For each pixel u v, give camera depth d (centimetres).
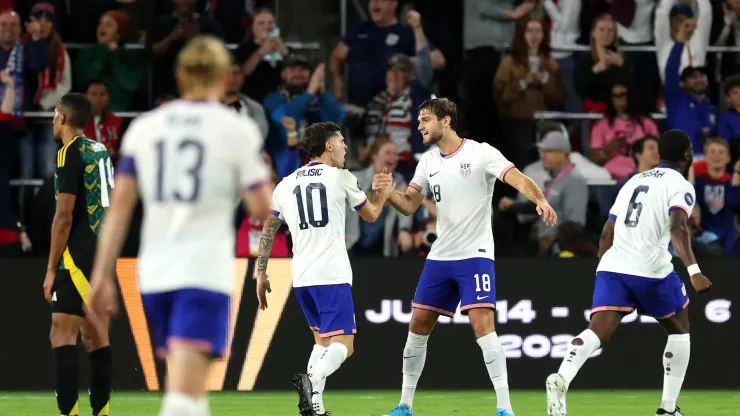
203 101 1445
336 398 3388
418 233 4038
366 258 3631
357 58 4400
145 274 1404
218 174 1400
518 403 3241
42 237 3975
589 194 4247
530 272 3662
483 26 4534
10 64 4156
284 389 3581
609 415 2967
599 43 4419
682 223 2459
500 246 4131
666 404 2625
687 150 2558
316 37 4612
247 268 3612
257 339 3594
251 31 4369
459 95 4478
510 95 4391
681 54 4481
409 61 4303
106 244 1389
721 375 3656
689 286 3675
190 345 1380
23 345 3578
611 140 4334
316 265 2498
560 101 4431
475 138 4456
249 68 4344
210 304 1390
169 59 4347
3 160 4025
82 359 3550
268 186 1426
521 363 3644
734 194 4225
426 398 3388
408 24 4394
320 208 2498
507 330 3644
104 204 2303
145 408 3047
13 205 4197
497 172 2473
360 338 3609
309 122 4266
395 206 2578
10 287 3584
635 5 4562
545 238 4081
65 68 4300
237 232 3903
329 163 2541
